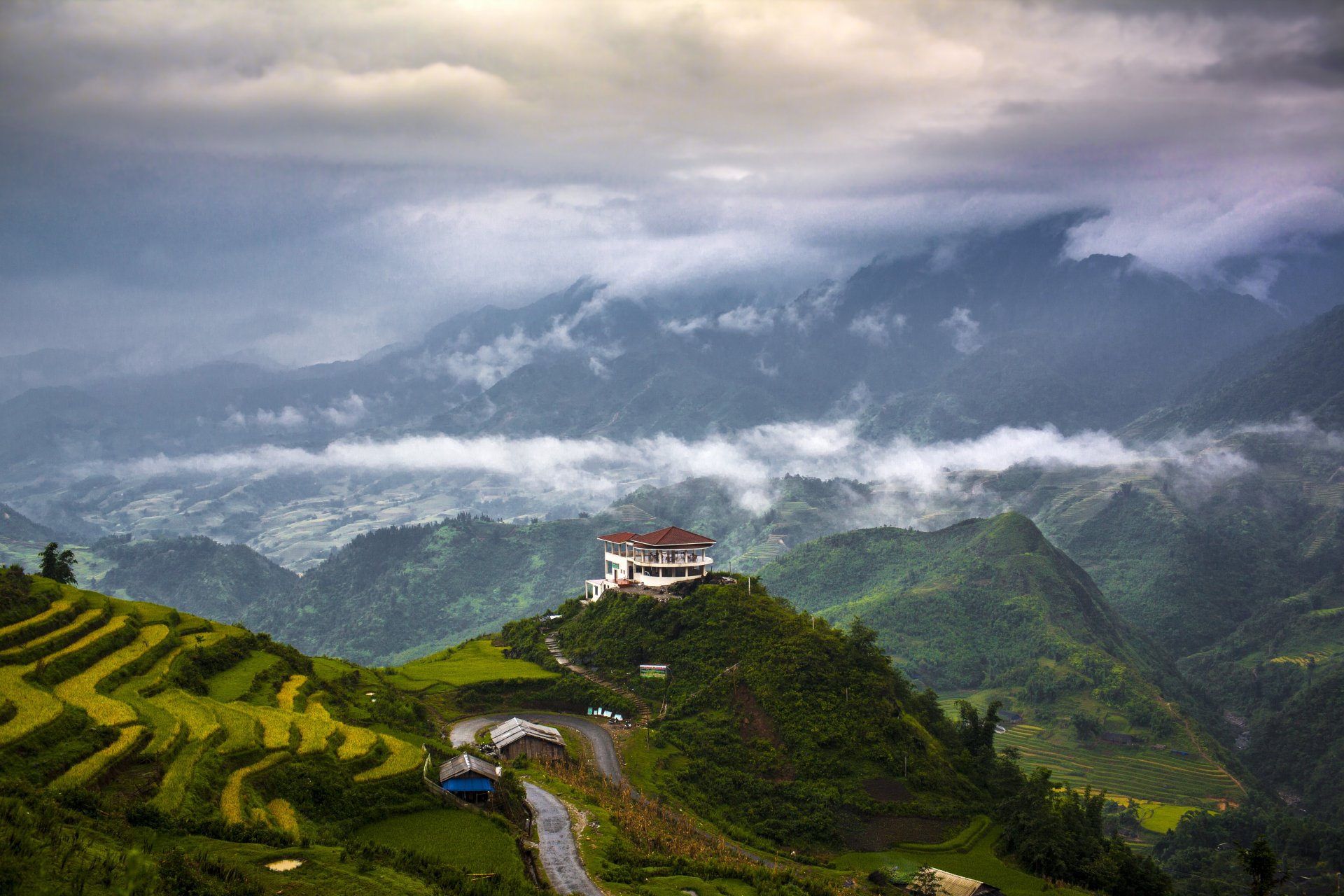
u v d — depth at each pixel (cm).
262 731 8538
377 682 13400
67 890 4569
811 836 10512
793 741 12025
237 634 12219
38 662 9138
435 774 8994
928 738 13112
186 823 6322
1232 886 14612
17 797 5962
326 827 7388
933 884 9512
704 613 14462
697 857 8456
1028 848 10681
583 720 12962
